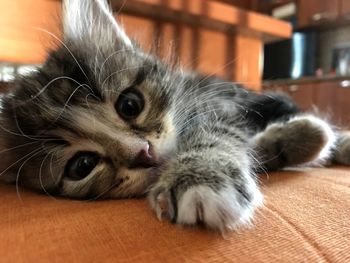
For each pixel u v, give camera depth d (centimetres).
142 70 12
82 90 11
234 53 25
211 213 7
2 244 6
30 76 12
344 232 7
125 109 11
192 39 23
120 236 6
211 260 6
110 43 13
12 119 12
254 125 14
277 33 25
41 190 11
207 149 9
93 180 10
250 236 7
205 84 15
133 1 19
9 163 12
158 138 11
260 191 9
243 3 48
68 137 11
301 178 11
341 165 14
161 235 7
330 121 16
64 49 12
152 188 9
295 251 6
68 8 14
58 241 6
